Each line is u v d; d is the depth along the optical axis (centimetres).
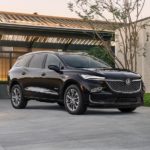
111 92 1195
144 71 2172
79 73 1227
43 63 1375
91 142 777
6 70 2464
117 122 1031
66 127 958
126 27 2045
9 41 2442
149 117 1143
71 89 1234
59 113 1266
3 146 750
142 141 781
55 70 1293
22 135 859
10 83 1488
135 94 1231
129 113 1264
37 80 1370
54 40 2512
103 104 1192
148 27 2158
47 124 1012
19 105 1449
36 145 757
